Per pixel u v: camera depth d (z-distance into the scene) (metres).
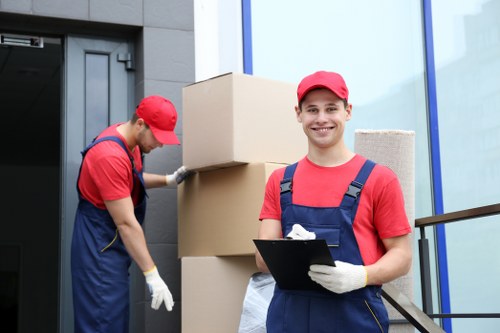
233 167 3.41
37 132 8.43
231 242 3.37
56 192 9.28
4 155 9.09
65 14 3.86
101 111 4.02
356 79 4.57
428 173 4.67
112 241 3.18
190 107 3.54
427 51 4.72
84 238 3.17
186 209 3.62
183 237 3.63
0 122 8.02
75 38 4.01
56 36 4.01
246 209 3.34
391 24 4.69
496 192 4.75
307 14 4.49
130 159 3.21
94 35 4.05
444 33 4.79
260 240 2.08
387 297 2.32
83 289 3.15
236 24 4.26
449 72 4.76
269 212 2.35
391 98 4.64
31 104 7.46
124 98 4.07
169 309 3.13
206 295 3.38
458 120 4.74
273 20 4.40
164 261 3.84
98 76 4.04
